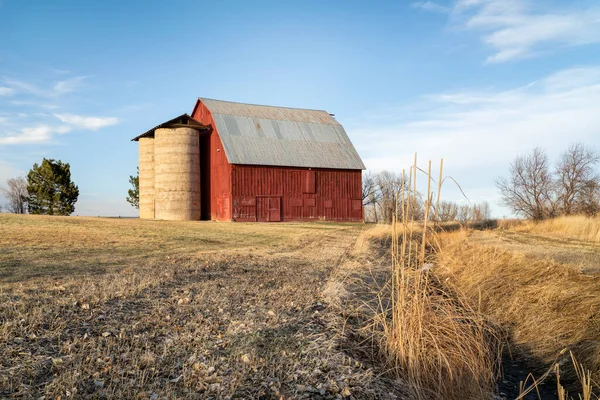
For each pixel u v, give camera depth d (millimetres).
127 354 6336
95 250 16922
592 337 8430
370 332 8031
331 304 9430
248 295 10180
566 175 37906
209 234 26312
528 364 8539
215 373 5957
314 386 5926
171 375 5898
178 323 7887
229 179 40281
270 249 19719
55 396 5129
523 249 16328
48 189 63219
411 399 6141
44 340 6660
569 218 28625
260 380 5914
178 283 11016
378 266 14641
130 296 9344
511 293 11016
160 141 43094
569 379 7816
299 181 42750
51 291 9438
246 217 40281
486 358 7852
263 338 7305
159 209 43000
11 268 12211
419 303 7422
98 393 5254
